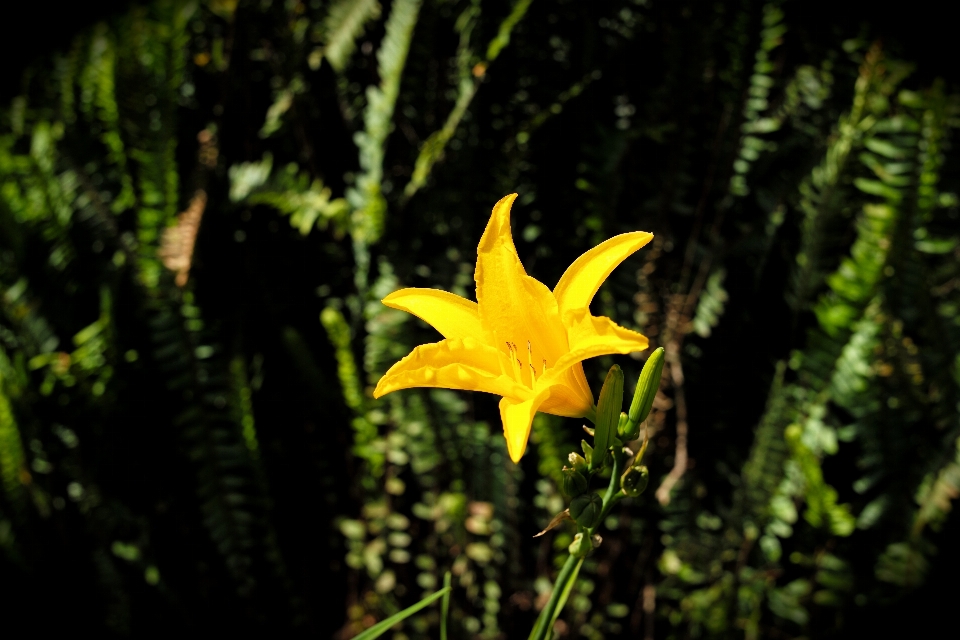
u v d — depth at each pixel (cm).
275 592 109
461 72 99
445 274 99
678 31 95
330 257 106
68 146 111
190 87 111
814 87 99
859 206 94
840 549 97
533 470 100
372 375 97
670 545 98
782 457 94
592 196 95
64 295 110
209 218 105
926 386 92
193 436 100
